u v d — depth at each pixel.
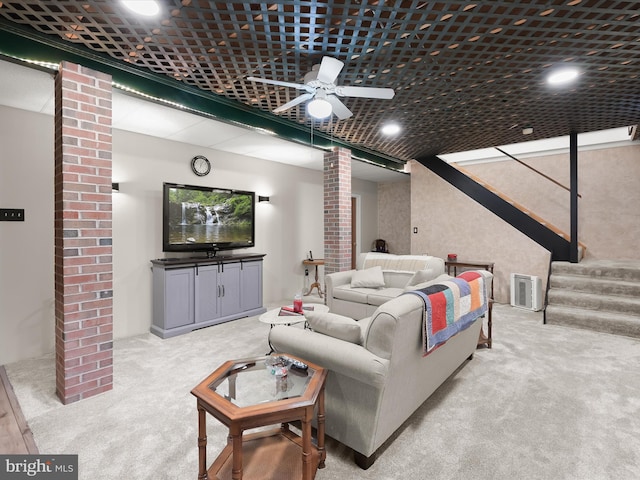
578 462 1.71
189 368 2.83
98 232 2.36
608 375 2.73
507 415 2.15
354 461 1.73
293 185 5.71
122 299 3.71
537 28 2.11
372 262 4.84
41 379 2.63
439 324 2.03
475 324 2.90
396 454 1.78
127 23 2.08
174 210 3.98
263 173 5.21
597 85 2.99
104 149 2.40
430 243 6.15
